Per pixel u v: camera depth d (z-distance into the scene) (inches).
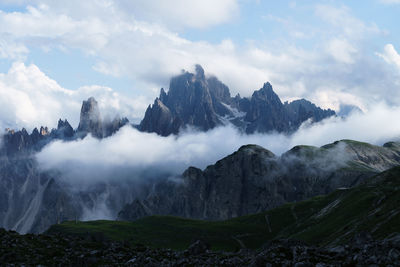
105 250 2650.1
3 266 2186.3
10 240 2640.3
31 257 2368.4
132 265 2300.7
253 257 2219.5
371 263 1752.0
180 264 2299.5
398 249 1884.8
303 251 2049.7
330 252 2044.8
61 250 2591.0
